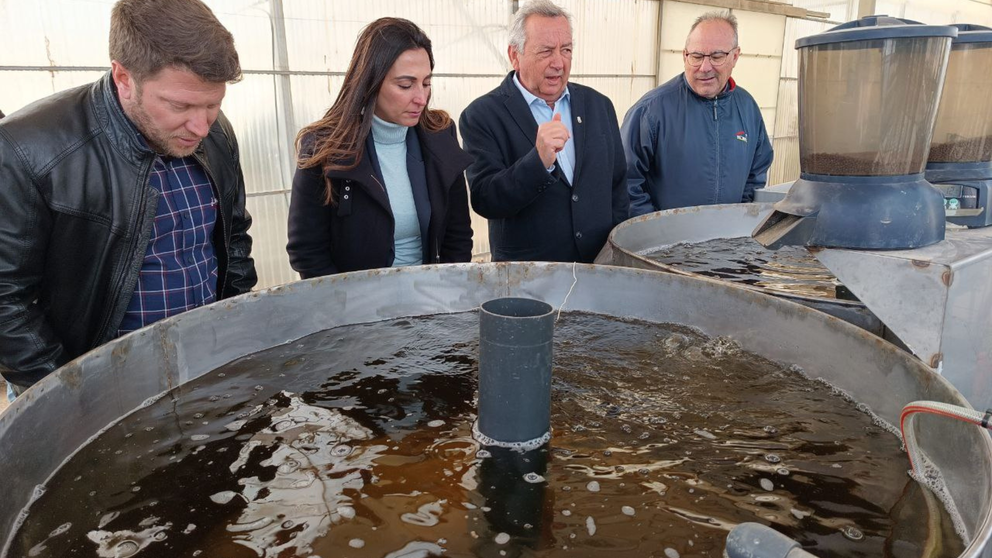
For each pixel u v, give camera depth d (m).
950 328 1.02
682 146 2.53
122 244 1.20
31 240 1.11
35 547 0.68
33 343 1.12
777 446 0.88
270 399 1.02
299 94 5.14
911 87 1.02
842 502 0.75
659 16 7.81
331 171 1.53
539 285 1.43
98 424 0.91
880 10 11.45
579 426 0.94
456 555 0.67
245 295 1.16
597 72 7.33
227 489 0.79
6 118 1.12
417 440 0.90
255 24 4.77
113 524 0.72
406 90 1.55
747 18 8.98
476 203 2.02
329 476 0.82
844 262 1.09
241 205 1.54
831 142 1.11
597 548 0.68
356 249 1.66
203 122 1.12
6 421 0.72
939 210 1.10
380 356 1.19
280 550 0.68
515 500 0.76
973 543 0.53
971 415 0.68
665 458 0.85
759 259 2.03
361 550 0.68
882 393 0.94
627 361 1.16
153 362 1.01
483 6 6.10
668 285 1.33
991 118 1.29
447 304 1.41
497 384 0.86
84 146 1.14
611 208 2.16
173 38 1.01
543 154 1.76
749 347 1.20
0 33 3.73
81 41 4.04
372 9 5.36
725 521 0.72
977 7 14.25
